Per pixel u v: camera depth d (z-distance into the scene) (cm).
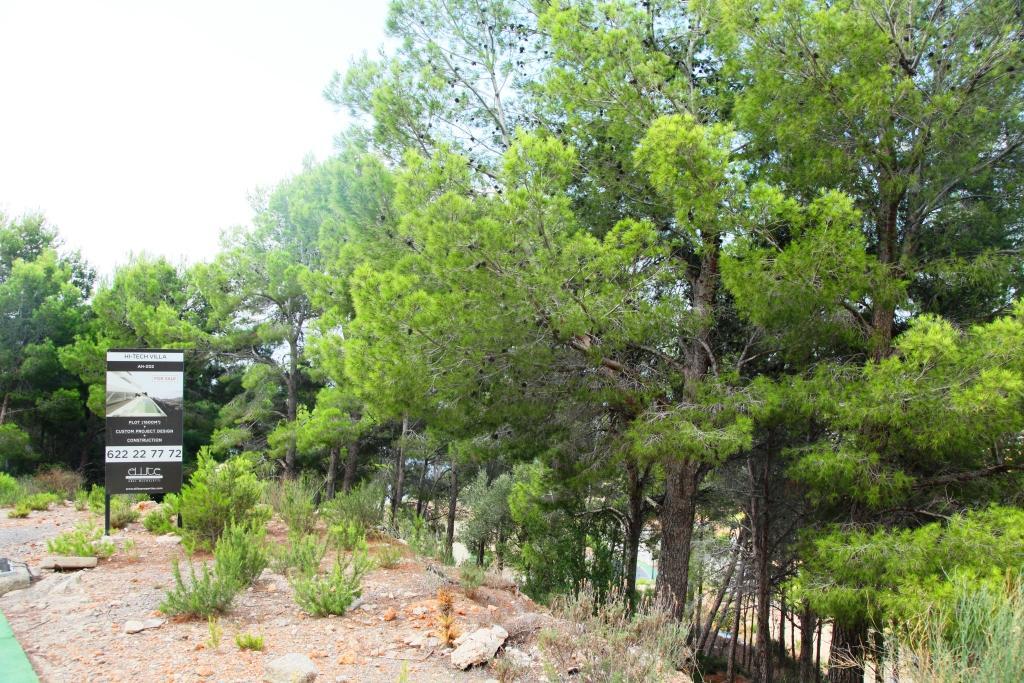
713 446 936
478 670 527
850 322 1055
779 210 889
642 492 1529
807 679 1886
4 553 927
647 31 1219
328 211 2434
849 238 893
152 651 537
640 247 971
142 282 2619
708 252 1016
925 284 1168
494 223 924
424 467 2548
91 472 3238
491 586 847
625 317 959
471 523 1998
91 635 574
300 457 2623
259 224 2803
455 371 991
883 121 950
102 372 2591
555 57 1188
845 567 840
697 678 1215
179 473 1045
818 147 1013
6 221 3475
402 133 1387
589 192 1216
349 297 1684
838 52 953
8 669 475
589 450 1276
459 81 1450
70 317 2881
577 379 1107
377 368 973
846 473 899
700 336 1170
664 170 911
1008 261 989
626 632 507
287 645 567
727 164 912
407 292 984
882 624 796
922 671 423
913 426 888
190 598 630
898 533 912
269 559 845
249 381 2302
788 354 1148
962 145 1035
